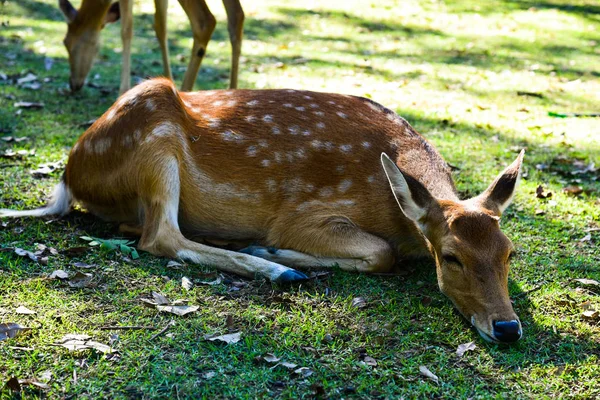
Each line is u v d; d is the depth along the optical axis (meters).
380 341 3.82
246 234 4.84
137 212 4.92
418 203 4.18
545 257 4.95
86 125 7.16
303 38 12.17
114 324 3.85
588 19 14.45
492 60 11.26
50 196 5.25
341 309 4.15
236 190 4.75
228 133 4.81
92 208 5.11
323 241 4.64
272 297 4.20
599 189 6.25
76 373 3.42
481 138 7.52
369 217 4.67
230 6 7.66
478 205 4.21
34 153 6.30
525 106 8.84
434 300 4.30
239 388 3.38
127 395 3.30
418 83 9.70
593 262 4.90
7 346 3.57
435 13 14.69
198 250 4.60
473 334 3.95
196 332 3.81
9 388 3.25
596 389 3.53
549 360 3.77
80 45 8.30
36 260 4.45
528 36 13.04
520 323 3.97
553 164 6.86
